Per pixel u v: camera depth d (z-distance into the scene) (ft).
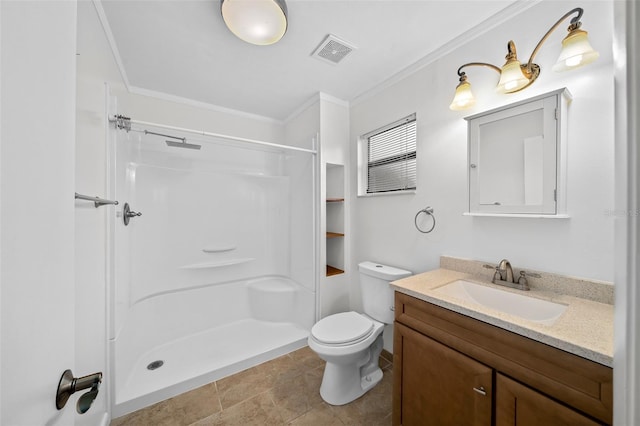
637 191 1.06
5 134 0.97
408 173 6.06
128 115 6.48
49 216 1.29
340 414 4.56
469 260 4.66
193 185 7.56
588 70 3.31
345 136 7.61
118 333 4.75
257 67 5.80
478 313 3.00
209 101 7.66
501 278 4.06
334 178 8.04
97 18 3.94
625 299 1.12
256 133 8.78
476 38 4.58
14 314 1.01
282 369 5.89
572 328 2.58
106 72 4.45
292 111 8.41
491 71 4.35
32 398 1.11
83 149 3.40
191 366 5.66
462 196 4.83
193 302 7.36
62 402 1.34
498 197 4.10
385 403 4.84
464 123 4.79
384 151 6.73
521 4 3.94
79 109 3.25
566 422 2.32
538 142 3.66
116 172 4.67
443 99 5.13
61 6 1.41
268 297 7.98
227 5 3.76
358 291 7.39
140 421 4.38
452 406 3.28
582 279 3.38
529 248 3.92
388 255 6.43
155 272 6.73
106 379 4.32
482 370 2.95
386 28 4.57
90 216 3.65
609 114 3.17
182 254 7.31
